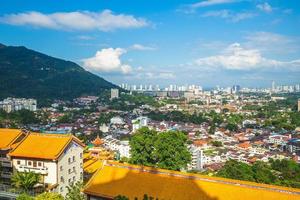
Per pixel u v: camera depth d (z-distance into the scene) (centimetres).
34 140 7169
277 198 4369
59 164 6850
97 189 5103
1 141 7238
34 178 6512
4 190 6662
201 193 4675
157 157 7762
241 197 4497
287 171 15512
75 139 7425
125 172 5250
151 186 4950
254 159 19488
